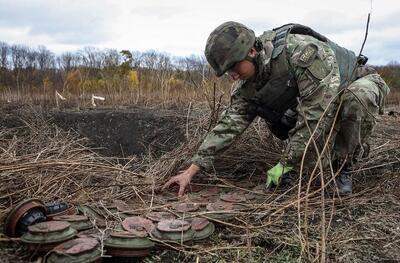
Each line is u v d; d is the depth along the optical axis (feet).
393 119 18.75
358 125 8.44
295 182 9.09
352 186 9.56
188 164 10.21
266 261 6.19
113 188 8.86
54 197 7.82
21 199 7.66
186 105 18.39
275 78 8.32
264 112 8.86
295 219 7.63
